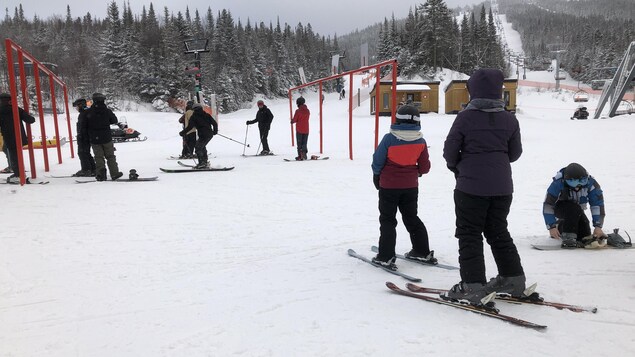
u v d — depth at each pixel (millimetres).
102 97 8180
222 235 4871
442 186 7805
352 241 4668
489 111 2826
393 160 3646
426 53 66375
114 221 5422
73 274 3660
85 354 2412
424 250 3879
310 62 89688
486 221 2975
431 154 12625
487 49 77000
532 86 76062
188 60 55906
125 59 54312
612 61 82375
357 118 31578
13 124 8016
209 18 90438
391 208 3730
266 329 2654
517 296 2941
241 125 26266
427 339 2480
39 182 8086
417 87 35000
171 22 66812
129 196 6902
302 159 11742
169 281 3504
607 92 27797
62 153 15555
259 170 9773
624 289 3146
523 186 7695
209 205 6352
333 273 3668
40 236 4758
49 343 2537
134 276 3617
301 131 11609
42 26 71062
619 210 5801
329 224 5379
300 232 5016
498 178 2830
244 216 5742
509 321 2670
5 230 4973
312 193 7262
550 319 2699
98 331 2676
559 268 3633
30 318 2859
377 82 10062
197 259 4055
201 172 9523
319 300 3086
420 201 6656
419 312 2850
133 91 54156
